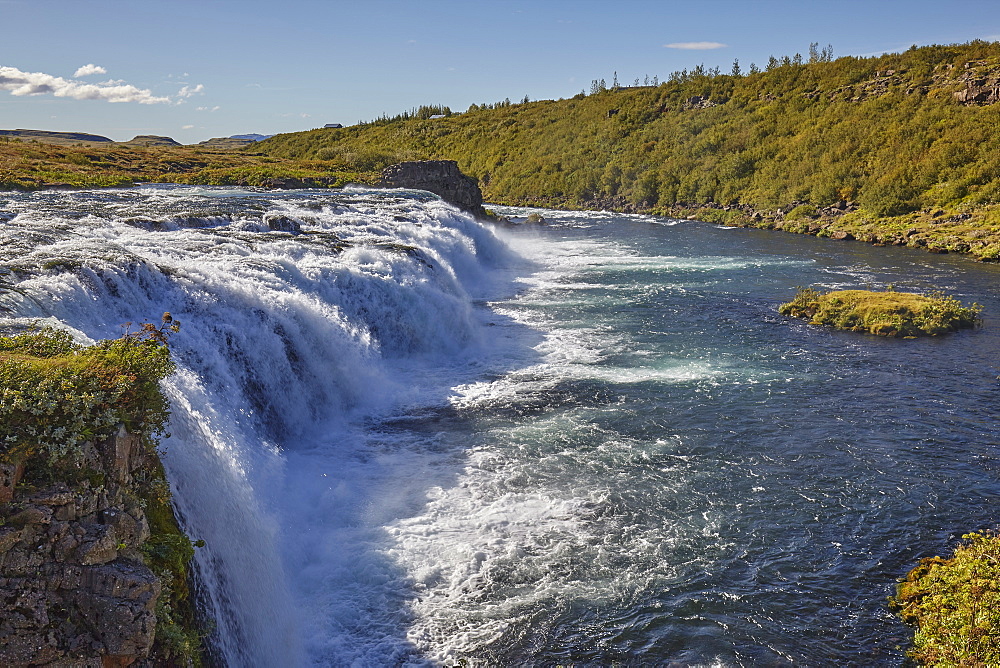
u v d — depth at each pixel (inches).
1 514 295.3
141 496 363.6
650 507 657.6
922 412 885.8
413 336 1071.0
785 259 2075.5
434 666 474.0
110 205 1517.0
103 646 307.6
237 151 4985.2
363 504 650.2
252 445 668.1
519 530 616.4
